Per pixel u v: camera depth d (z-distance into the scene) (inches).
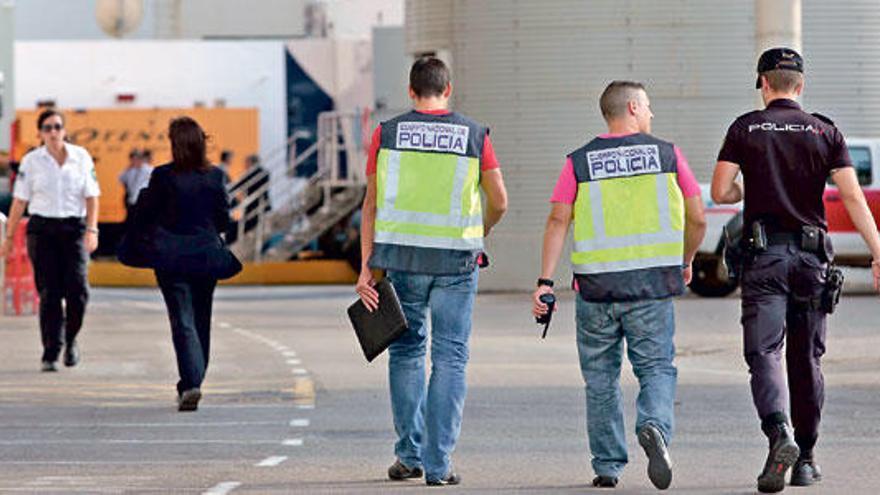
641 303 1015.6
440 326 1047.0
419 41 3235.7
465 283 1049.5
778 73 1024.9
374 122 4018.2
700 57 3122.5
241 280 3796.8
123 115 4160.9
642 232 1018.1
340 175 3993.6
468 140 1052.5
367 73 4168.3
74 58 4190.5
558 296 2979.8
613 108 1034.1
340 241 3956.7
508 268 3144.7
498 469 1107.9
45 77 4202.8
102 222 4111.7
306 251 4060.0
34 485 1052.5
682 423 1336.1
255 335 2252.7
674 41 3120.1
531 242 3137.3
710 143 3134.8
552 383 1630.2
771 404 995.3
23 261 2758.4
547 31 3122.5
